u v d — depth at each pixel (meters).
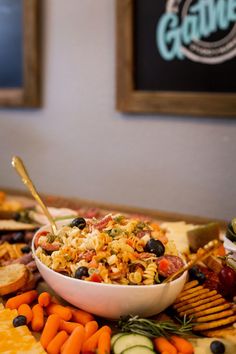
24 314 1.10
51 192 3.05
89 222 1.27
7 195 3.02
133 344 0.97
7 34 3.04
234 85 2.28
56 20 2.84
